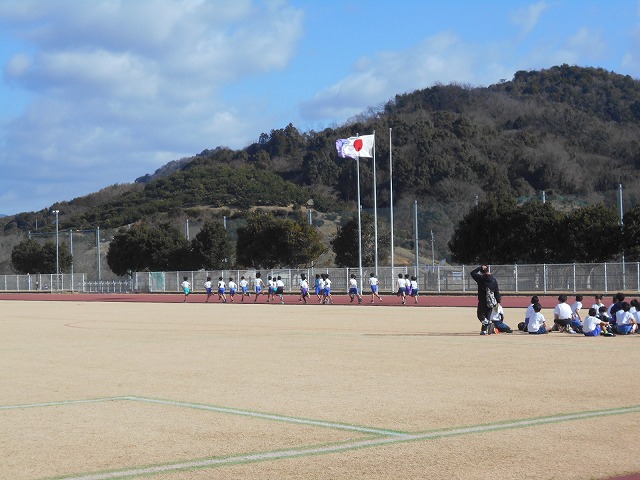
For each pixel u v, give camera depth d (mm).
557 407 11703
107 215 157125
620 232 62750
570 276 57906
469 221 70500
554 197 117812
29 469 8516
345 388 13969
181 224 130250
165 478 8078
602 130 173500
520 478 7922
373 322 33125
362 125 172375
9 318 39969
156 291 83250
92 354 20953
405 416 11203
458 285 63969
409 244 98750
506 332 25922
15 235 141000
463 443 9430
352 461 8656
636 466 8359
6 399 13414
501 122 188875
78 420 11336
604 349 20000
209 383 14914
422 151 150500
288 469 8367
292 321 34719
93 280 99375
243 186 157000
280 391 13750
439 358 18453
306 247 83062
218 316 39875
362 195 151625
